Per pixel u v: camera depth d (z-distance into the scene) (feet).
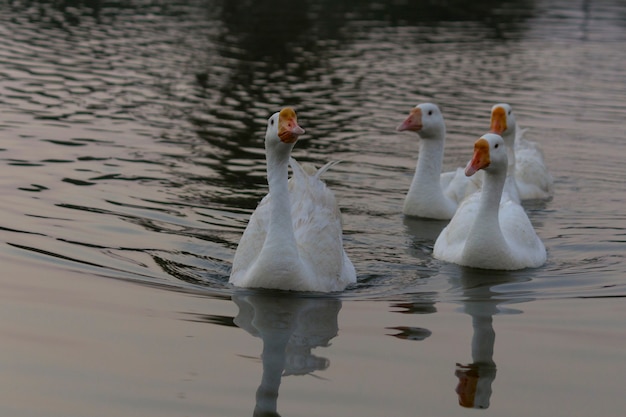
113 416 27.68
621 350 33.65
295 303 38.37
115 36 112.27
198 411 28.12
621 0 170.50
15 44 102.73
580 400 29.50
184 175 58.65
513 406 29.09
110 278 40.16
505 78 97.04
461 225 48.03
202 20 130.00
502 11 153.07
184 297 38.37
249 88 87.25
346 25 131.34
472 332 35.50
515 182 54.54
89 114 74.08
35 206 50.39
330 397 29.37
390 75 96.43
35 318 35.04
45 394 28.96
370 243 50.01
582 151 71.20
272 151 39.96
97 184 55.57
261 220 41.52
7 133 66.74
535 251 46.93
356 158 66.59
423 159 57.00
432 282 42.86
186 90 84.94
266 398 29.09
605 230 53.42
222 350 32.86
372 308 38.27
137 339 33.50
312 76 94.27
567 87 93.71
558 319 37.19
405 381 30.71
